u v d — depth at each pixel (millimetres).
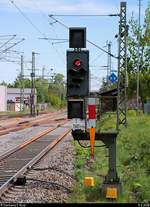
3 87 136125
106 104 49438
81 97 13953
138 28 64125
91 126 14438
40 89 193000
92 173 19094
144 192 15344
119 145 28703
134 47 65250
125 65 41375
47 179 18125
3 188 15883
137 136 31062
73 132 14766
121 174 18656
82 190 15086
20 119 86312
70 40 13977
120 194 14336
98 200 13961
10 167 22406
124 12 39969
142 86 66562
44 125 64938
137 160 22453
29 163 22672
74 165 22156
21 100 135500
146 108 67875
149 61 65562
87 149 27938
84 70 13875
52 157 26438
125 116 42531
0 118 88688
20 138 41344
